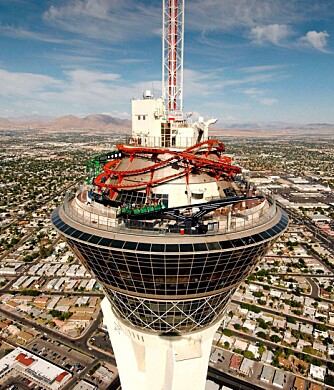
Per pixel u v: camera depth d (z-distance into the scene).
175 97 61.44
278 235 46.28
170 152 48.88
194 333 51.44
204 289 45.84
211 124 58.03
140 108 56.09
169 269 41.81
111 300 52.69
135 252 39.66
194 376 51.06
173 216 43.84
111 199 51.00
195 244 40.28
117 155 60.09
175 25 59.62
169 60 60.53
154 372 54.31
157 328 50.75
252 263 47.91
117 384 108.25
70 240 45.41
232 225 44.47
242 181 62.44
